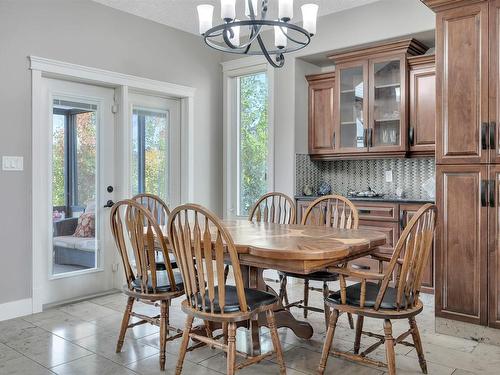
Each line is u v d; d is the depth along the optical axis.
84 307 3.67
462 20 2.94
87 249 4.02
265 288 2.90
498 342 2.83
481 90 2.87
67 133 3.86
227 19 2.45
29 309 3.49
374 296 2.33
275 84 4.69
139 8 4.11
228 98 5.14
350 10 4.18
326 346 2.34
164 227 3.15
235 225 3.21
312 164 4.85
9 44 3.37
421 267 2.30
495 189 2.82
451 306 3.00
